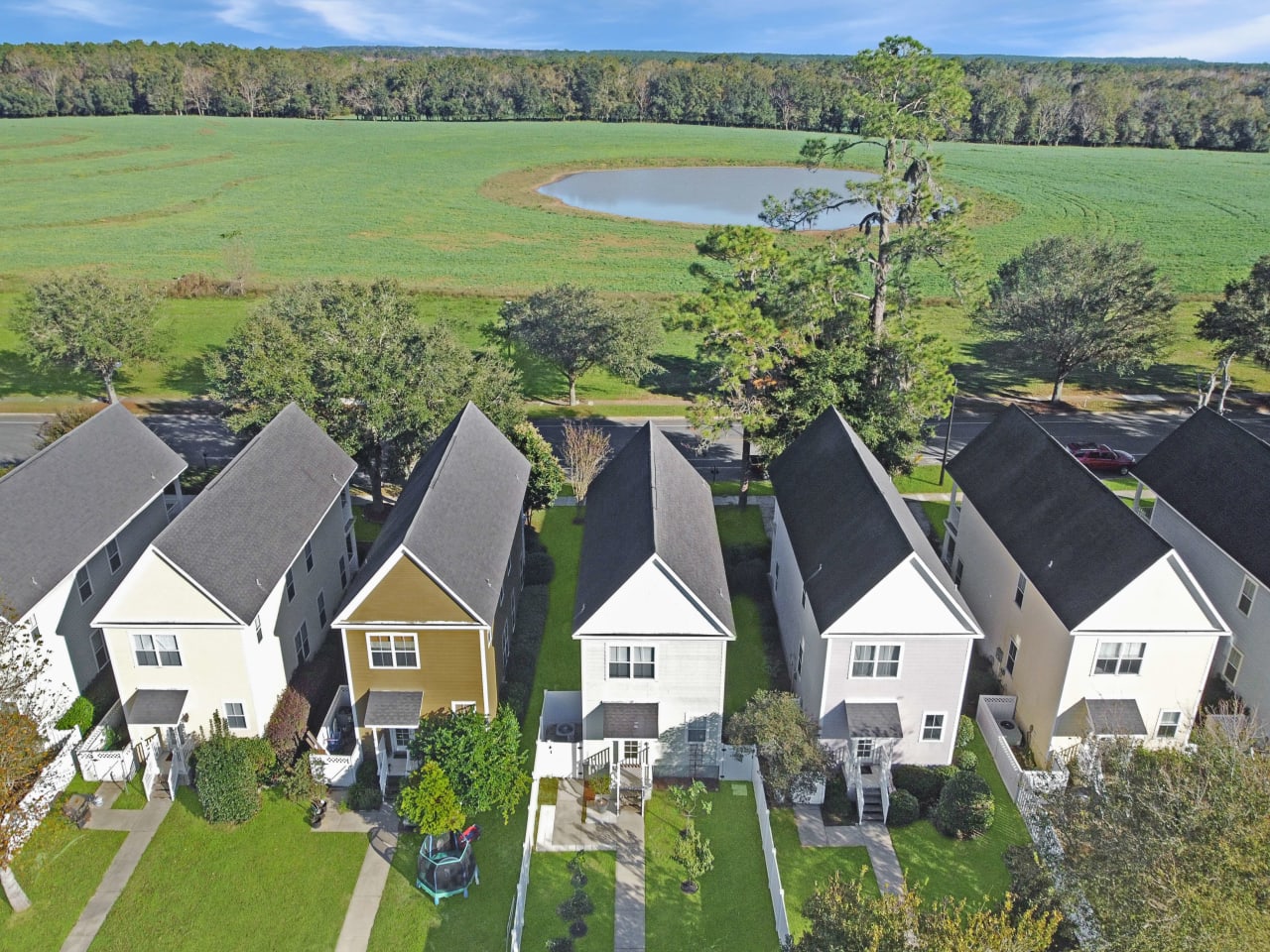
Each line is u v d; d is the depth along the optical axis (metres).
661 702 30.05
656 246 120.88
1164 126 191.88
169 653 29.62
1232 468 36.66
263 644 31.08
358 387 43.81
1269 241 114.69
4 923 25.16
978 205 135.75
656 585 28.28
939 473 53.50
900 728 29.38
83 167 164.38
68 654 33.25
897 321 47.81
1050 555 31.84
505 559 33.69
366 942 24.83
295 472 36.91
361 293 51.00
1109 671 29.17
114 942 24.69
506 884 26.75
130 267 102.50
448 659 29.92
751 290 46.31
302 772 29.36
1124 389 68.38
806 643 32.53
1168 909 18.86
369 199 146.38
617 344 62.69
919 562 27.58
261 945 24.67
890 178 47.81
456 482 34.53
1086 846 21.66
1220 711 29.72
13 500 32.75
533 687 35.00
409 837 28.28
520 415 48.16
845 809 29.17
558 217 137.62
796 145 199.88
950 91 45.75
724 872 27.08
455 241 121.69
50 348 60.94
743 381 47.19
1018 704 33.06
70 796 29.00
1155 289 63.47
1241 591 34.00
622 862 27.44
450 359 46.88
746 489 49.06
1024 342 64.94
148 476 39.53
